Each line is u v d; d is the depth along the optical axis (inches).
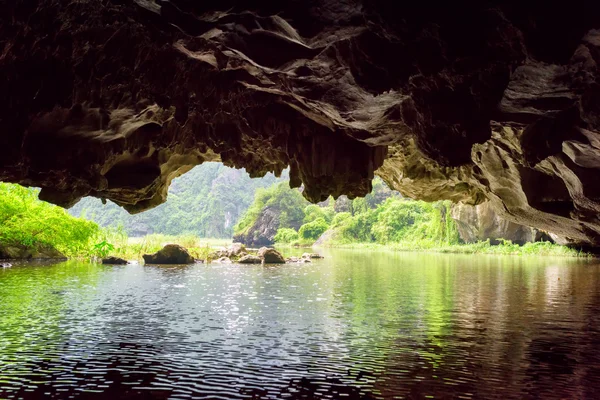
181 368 494.0
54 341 579.5
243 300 884.6
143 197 619.5
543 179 636.1
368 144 549.3
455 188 832.9
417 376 475.5
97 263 1603.1
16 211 1609.3
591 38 307.9
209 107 473.1
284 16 325.7
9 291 937.5
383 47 346.6
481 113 360.2
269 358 523.8
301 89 450.0
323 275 1360.7
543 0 290.4
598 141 421.4
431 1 299.7
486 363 514.3
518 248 2431.1
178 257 1740.9
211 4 320.8
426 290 1033.5
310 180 555.2
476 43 313.0
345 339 601.6
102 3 358.6
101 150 514.9
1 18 347.3
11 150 430.9
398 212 3885.3
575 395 435.2
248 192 7480.3
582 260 1855.3
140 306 809.5
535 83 370.0
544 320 714.2
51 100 417.4
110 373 476.7
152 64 433.4
